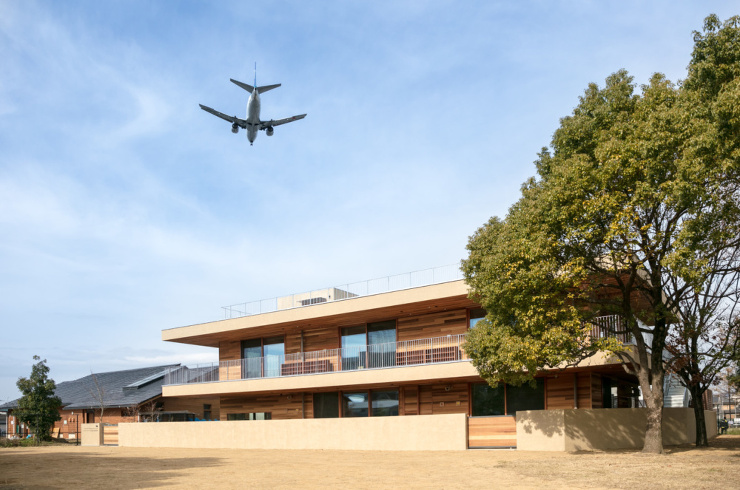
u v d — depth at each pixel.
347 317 29.08
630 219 16.34
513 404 25.17
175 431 31.47
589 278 19.16
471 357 20.52
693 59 16.48
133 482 13.40
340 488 11.68
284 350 33.03
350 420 25.34
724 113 14.34
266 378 30.58
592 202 16.47
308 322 30.23
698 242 15.23
